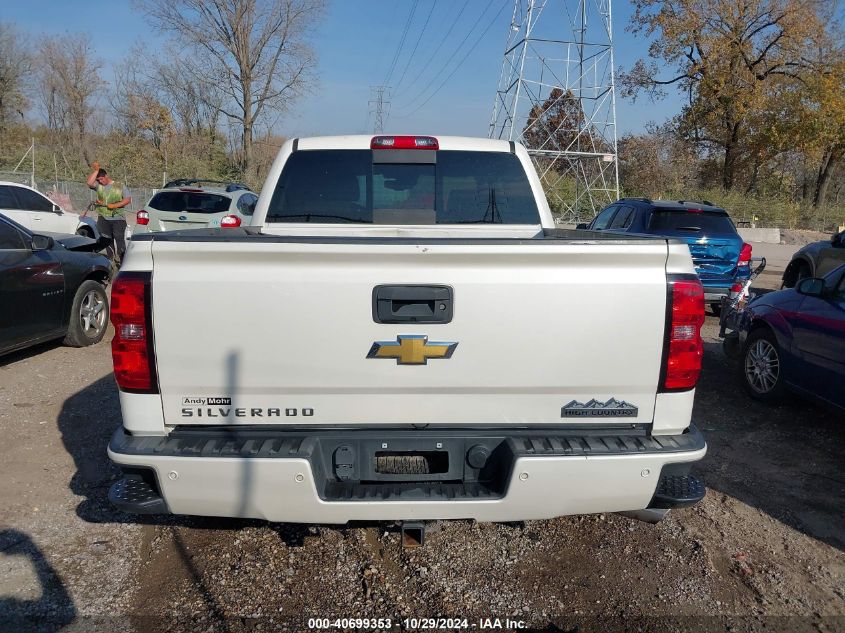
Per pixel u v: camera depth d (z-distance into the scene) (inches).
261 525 151.9
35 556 138.9
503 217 179.3
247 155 1587.1
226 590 128.8
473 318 111.6
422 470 118.6
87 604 124.0
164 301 109.7
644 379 115.1
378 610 124.0
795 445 207.5
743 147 1595.7
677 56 1517.0
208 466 108.7
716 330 381.7
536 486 111.6
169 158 1616.6
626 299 112.6
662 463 113.1
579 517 159.8
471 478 117.6
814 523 160.6
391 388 113.3
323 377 112.0
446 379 113.0
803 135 1480.1
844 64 1434.5
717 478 183.2
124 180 1481.3
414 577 134.3
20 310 261.0
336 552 142.3
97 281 320.8
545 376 113.7
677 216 405.1
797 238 1269.7
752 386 250.8
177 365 111.4
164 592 128.0
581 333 112.7
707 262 399.9
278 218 175.9
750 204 1461.6
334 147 176.1
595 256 111.1
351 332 111.0
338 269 110.2
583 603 127.7
